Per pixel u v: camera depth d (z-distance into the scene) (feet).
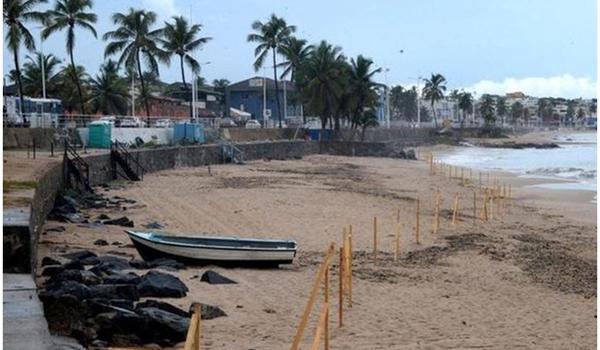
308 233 83.10
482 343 40.32
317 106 280.72
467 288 56.85
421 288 55.77
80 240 68.08
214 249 59.52
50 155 121.29
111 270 51.13
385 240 80.18
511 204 125.29
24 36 179.63
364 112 294.05
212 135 219.82
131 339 34.42
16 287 34.76
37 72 264.72
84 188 110.32
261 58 297.33
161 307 40.40
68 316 33.27
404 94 601.21
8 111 173.17
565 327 45.24
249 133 248.11
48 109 204.03
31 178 73.31
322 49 275.39
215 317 42.45
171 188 126.41
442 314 47.39
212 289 50.75
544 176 195.72
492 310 49.44
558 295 55.62
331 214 98.99
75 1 205.67
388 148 278.05
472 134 492.95
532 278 62.34
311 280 56.18
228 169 178.29
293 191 127.54
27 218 44.39
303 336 39.68
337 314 45.73
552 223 102.17
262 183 143.13
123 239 71.20
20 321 28.19
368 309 47.62
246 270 59.36
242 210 100.12
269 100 392.27
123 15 229.25
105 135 160.04
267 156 228.84
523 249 77.71
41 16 178.19
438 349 38.47
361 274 60.13
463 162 270.67
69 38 208.85
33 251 46.91
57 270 48.26
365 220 94.53
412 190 145.28
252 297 49.08
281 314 44.75
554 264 69.46
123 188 122.42
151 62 234.79
